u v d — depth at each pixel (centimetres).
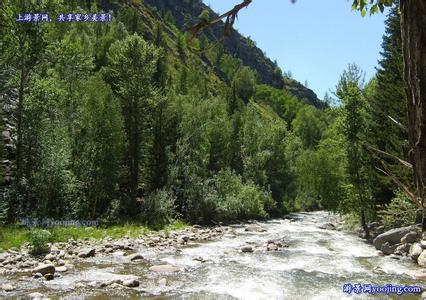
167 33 12825
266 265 1738
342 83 2734
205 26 221
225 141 4469
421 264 1720
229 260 1834
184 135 3778
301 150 5747
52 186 2520
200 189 3491
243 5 215
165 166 3559
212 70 13512
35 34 2941
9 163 2738
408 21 185
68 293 1242
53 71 3822
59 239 2075
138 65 3481
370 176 2683
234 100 7569
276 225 3434
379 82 2616
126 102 3478
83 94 3569
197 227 3097
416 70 180
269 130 5112
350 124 2692
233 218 3678
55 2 2986
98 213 2978
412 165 193
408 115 191
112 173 3019
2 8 2827
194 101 4325
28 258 1688
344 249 2164
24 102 2805
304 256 1952
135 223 2867
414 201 192
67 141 2711
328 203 3647
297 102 16275
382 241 2133
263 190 4547
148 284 1388
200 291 1319
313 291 1337
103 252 1916
